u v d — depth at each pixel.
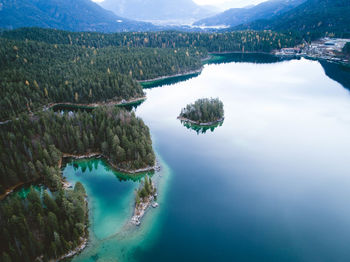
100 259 49.88
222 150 98.69
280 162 91.12
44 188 69.88
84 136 85.44
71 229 51.94
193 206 67.25
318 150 100.06
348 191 76.19
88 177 76.56
